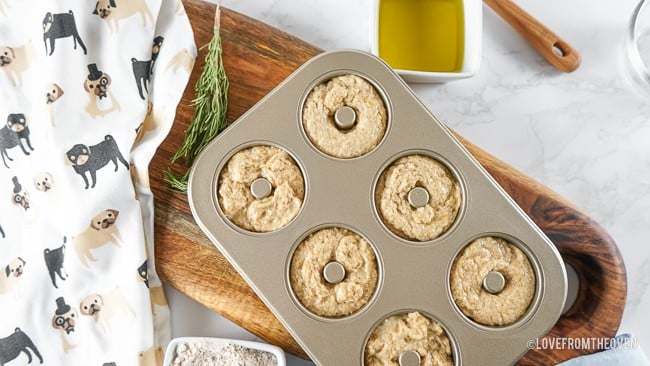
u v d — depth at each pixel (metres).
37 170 0.80
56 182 0.79
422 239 0.72
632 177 0.84
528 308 0.71
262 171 0.73
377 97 0.74
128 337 0.78
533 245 0.71
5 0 0.81
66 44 0.79
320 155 0.73
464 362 0.71
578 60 0.83
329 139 0.73
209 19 0.81
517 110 0.85
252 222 0.72
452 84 0.85
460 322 0.71
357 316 0.71
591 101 0.85
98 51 0.80
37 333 0.80
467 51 0.80
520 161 0.85
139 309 0.78
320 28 0.86
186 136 0.79
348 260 0.72
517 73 0.85
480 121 0.85
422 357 0.71
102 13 0.79
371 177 0.73
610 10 0.85
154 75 0.80
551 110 0.85
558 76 0.85
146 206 0.79
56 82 0.79
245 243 0.72
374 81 0.73
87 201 0.78
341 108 0.73
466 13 0.80
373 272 0.72
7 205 0.82
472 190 0.72
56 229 0.80
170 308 0.81
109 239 0.78
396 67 0.82
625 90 0.85
